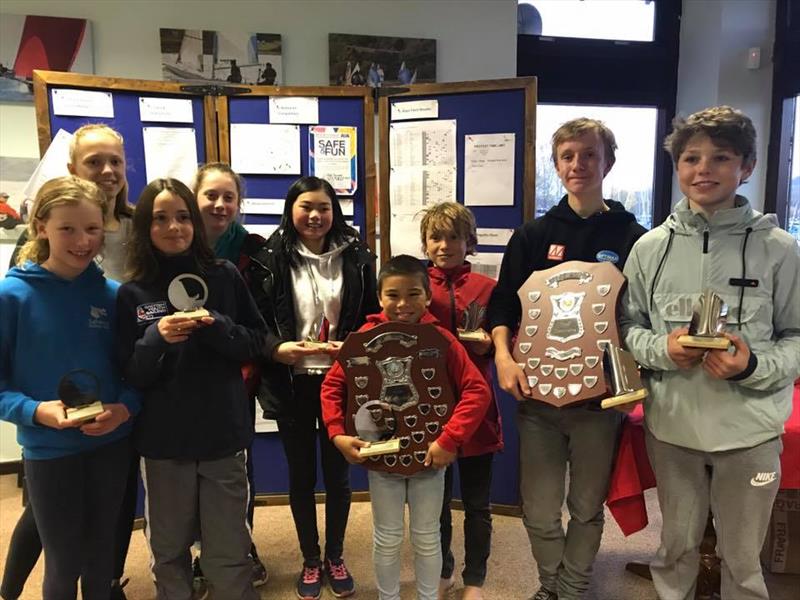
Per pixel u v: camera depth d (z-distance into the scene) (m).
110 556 1.50
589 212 1.65
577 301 1.57
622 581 1.97
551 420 1.63
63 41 2.65
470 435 1.48
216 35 2.74
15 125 2.72
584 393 1.49
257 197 2.44
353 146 2.45
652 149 3.67
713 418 1.41
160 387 1.49
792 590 1.91
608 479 1.63
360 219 2.50
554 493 1.67
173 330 1.37
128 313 1.46
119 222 1.70
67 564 1.42
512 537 2.27
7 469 2.91
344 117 2.43
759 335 1.38
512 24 2.95
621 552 2.15
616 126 3.61
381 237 2.50
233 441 1.55
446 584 1.85
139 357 1.40
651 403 1.52
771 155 3.22
